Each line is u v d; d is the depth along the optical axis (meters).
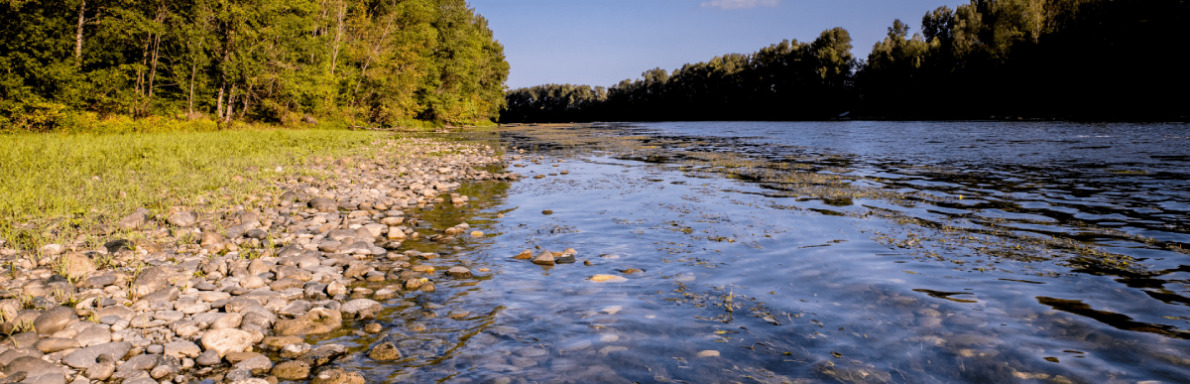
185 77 40.88
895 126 54.34
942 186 13.39
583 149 30.72
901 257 7.22
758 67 123.12
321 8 51.38
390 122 61.56
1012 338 4.61
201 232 9.19
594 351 4.62
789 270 6.80
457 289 6.43
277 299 5.96
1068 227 8.66
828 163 19.80
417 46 62.50
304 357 4.64
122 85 35.47
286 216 10.73
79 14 33.25
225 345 4.75
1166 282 5.89
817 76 107.06
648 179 16.36
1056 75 69.75
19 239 8.30
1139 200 10.84
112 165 16.12
